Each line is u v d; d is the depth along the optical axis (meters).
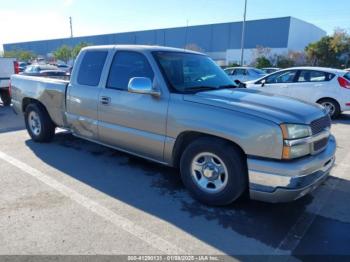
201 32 65.50
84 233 2.96
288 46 55.69
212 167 3.48
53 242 2.81
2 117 8.77
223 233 3.05
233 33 61.03
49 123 5.76
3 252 2.65
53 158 5.08
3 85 10.31
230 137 3.21
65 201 3.59
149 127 3.92
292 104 3.57
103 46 4.70
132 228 3.08
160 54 4.11
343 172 4.81
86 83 4.76
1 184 4.02
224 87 4.30
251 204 3.63
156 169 4.70
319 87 9.40
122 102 4.17
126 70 4.25
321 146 3.48
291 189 3.01
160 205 3.58
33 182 4.11
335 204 3.71
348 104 9.15
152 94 3.77
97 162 4.94
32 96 5.77
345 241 2.97
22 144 5.89
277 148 3.01
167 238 2.94
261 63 45.38
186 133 3.63
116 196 3.77
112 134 4.43
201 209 3.50
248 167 3.15
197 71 4.34
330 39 45.41
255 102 3.48
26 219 3.18
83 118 4.83
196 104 3.49
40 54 94.50
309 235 3.06
